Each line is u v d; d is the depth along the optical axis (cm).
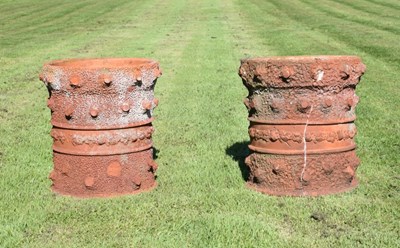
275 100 645
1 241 551
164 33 2208
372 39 1850
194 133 907
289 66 630
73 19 2750
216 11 2912
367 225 577
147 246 536
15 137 898
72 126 645
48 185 691
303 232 563
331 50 1681
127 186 657
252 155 674
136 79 644
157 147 840
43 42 2005
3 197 651
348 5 2877
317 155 645
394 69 1407
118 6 3300
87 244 545
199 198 643
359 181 691
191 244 537
